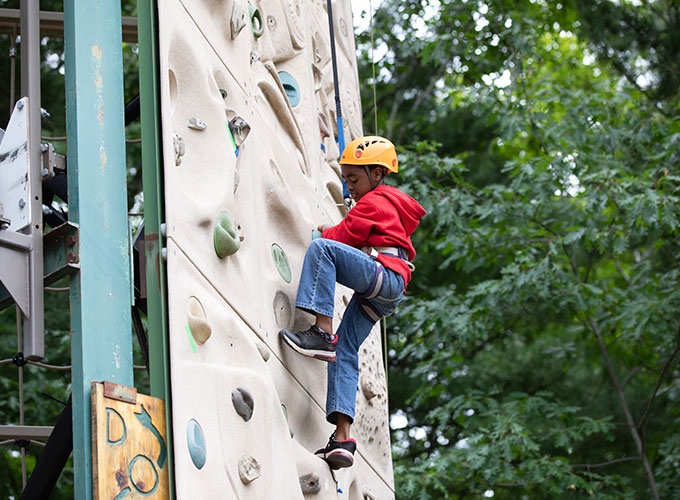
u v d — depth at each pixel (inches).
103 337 137.5
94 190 143.3
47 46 497.0
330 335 180.2
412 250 193.0
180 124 161.9
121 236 145.6
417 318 468.1
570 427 457.1
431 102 645.9
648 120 482.6
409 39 606.5
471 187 486.0
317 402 195.6
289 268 195.2
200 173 162.2
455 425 586.9
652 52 588.7
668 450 466.6
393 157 198.5
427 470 462.0
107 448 127.0
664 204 423.8
